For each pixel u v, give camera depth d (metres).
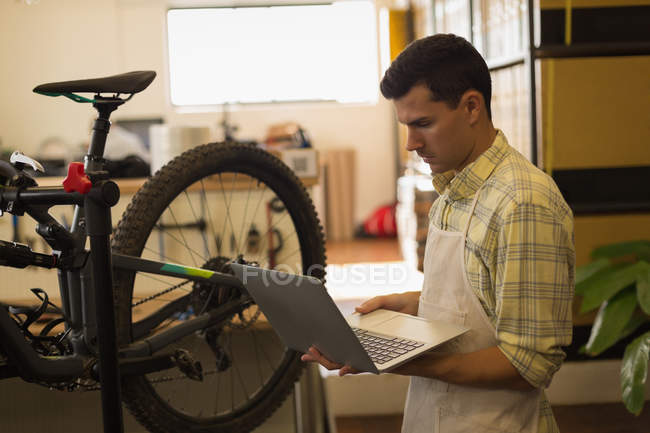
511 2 2.65
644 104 2.46
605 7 2.45
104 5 6.63
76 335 1.30
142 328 1.44
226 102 6.46
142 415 1.44
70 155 5.47
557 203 1.06
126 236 1.39
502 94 2.86
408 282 4.37
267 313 1.19
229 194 2.20
